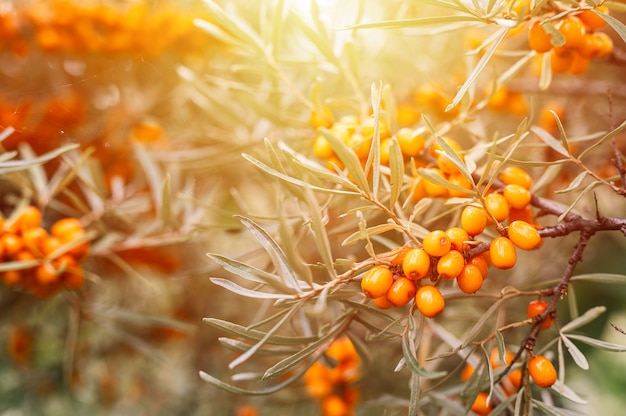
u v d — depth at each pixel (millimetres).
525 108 477
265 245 318
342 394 448
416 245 320
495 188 344
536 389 382
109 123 536
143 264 592
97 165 424
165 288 708
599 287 617
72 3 460
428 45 523
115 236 442
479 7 317
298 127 427
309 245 516
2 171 371
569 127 514
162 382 813
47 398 737
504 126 535
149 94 569
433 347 499
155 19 473
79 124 517
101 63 512
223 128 546
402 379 564
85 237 412
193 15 477
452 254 312
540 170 454
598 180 322
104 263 596
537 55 376
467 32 481
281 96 447
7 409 719
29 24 471
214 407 723
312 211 298
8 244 401
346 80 401
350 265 321
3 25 467
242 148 458
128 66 521
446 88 473
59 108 498
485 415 383
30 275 415
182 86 555
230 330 322
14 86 500
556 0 343
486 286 523
